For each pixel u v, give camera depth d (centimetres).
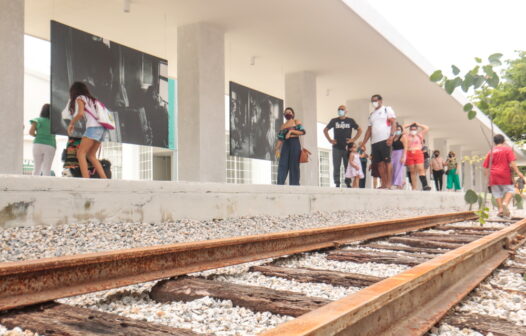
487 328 240
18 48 773
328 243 519
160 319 246
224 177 1203
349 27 1227
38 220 521
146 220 638
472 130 2881
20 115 776
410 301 251
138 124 1078
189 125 1162
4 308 230
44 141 896
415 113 2347
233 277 364
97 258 283
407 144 1387
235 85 1300
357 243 589
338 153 1284
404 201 1325
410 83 1784
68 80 921
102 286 281
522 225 695
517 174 1008
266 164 2344
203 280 314
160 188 657
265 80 1731
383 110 1210
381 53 1442
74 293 264
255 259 407
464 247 382
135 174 1984
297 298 269
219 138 1195
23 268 246
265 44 1354
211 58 1195
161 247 327
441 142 3253
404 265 426
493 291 329
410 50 1501
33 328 211
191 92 1168
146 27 1223
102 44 993
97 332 205
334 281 339
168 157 2305
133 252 305
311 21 1188
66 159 846
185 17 1152
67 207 548
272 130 1483
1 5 750
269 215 852
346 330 191
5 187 491
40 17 1152
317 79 1727
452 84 411
